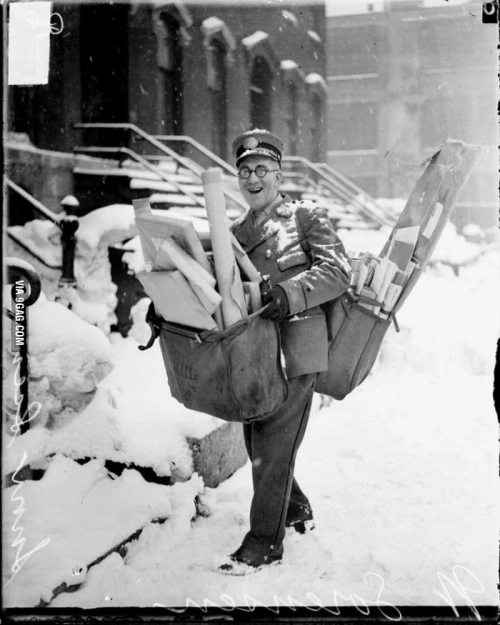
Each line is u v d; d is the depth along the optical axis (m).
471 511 4.41
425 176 4.23
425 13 23.67
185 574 3.53
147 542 3.83
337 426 6.29
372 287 3.96
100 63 11.02
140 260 7.70
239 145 3.76
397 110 24.30
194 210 10.09
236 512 4.26
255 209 3.76
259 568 3.55
